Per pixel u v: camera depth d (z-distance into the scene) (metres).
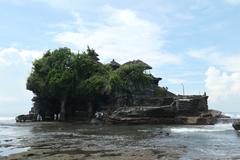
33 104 108.25
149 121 79.50
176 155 32.81
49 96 99.69
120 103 96.00
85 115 100.06
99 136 51.97
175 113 82.56
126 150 36.41
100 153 34.47
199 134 54.53
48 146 40.19
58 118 107.88
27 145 41.06
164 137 50.06
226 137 49.72
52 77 96.12
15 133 57.72
